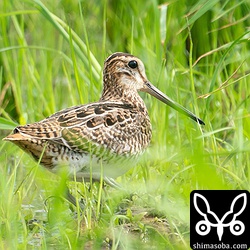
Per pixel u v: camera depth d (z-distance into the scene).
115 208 12.91
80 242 11.83
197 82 16.52
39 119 16.31
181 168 13.57
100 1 18.62
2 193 12.63
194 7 15.23
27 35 19.00
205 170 11.18
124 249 11.58
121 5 18.48
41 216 12.85
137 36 17.70
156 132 14.91
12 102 17.02
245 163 13.76
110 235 11.98
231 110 15.23
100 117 12.79
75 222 12.47
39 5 15.50
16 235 11.50
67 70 17.20
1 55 17.34
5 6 17.39
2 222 12.33
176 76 16.39
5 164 13.95
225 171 13.33
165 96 14.16
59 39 18.11
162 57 15.81
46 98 16.88
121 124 12.95
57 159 12.52
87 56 15.54
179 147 14.21
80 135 12.48
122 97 13.95
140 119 13.36
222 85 14.10
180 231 12.16
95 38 18.58
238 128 13.69
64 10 18.42
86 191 12.79
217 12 16.09
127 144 12.97
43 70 17.19
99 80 15.39
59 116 12.69
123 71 14.00
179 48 16.44
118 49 18.14
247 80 15.61
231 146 14.03
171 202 12.79
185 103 16.09
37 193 13.78
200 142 13.55
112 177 13.21
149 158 14.39
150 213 12.63
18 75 16.70
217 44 16.98
